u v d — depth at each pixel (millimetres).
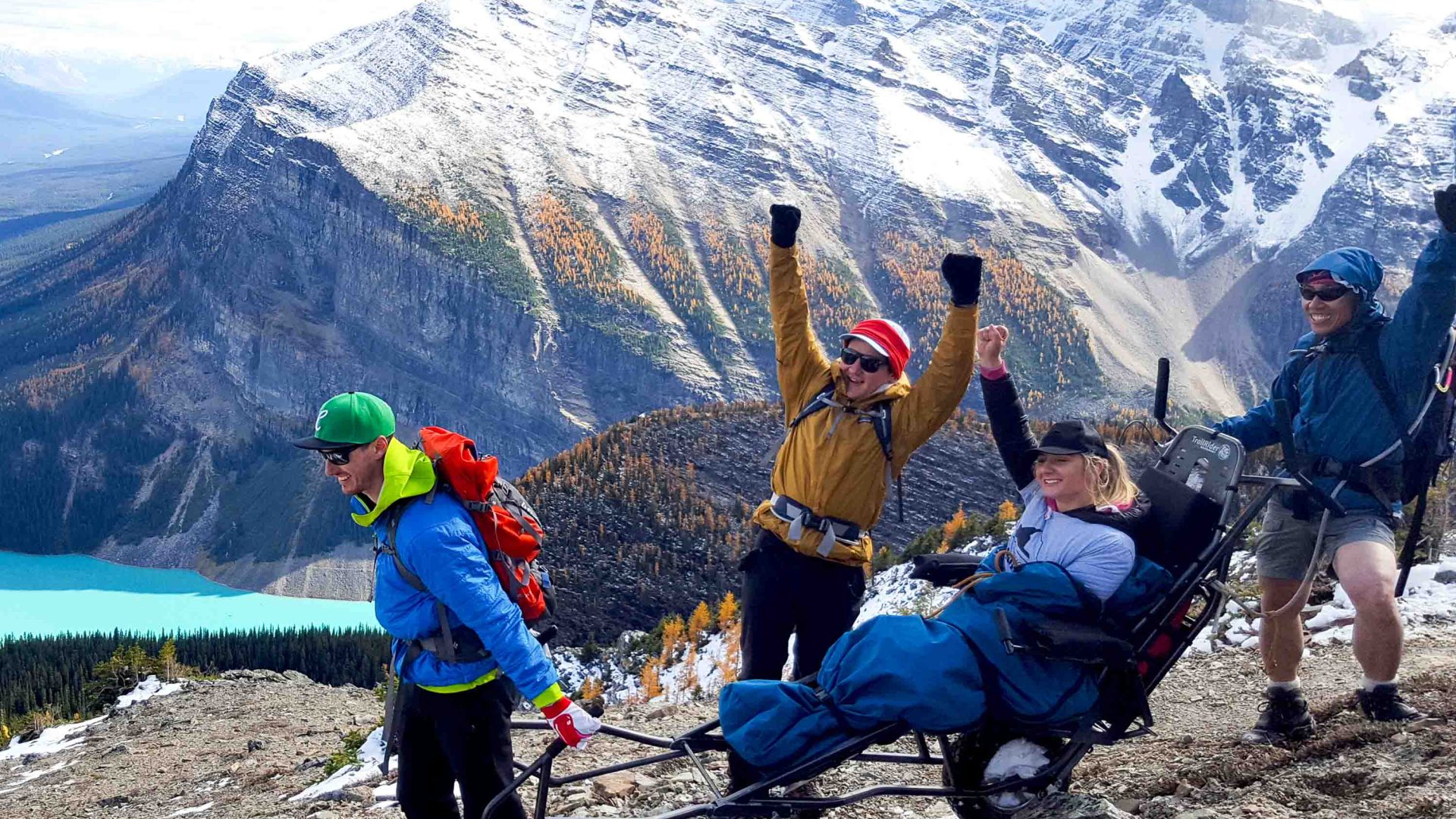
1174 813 5566
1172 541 5145
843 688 4816
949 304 5777
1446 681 6781
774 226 6410
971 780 5059
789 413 6340
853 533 5918
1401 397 5801
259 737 15570
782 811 5660
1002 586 4914
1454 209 5426
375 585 4910
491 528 4812
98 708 33875
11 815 13477
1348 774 5465
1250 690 8570
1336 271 5844
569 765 8773
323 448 4707
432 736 5164
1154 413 5715
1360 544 5918
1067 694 4828
